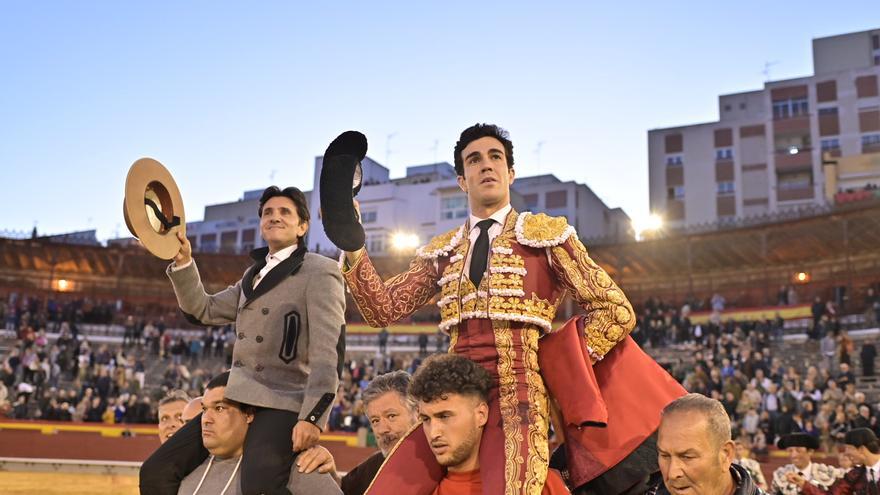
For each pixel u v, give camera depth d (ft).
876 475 15.16
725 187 140.77
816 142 135.85
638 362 7.73
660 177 145.07
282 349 9.04
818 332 74.23
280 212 9.39
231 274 115.96
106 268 111.45
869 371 62.85
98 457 52.26
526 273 7.51
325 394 8.55
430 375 7.02
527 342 7.37
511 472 6.67
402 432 10.02
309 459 8.52
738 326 78.89
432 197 140.97
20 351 73.36
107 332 94.99
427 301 8.53
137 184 8.62
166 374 67.92
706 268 111.04
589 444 7.38
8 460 49.80
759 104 145.69
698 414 6.64
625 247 108.37
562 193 142.51
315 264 9.29
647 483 7.26
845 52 141.49
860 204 90.33
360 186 7.96
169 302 113.29
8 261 107.55
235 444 8.89
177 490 9.23
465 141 8.14
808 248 102.73
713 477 6.62
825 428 41.78
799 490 16.74
